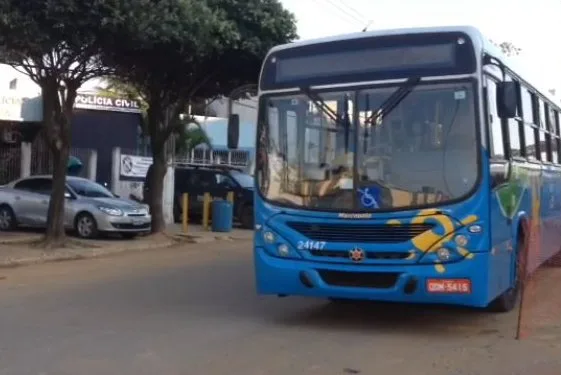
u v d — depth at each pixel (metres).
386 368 7.27
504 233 9.00
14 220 20.97
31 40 14.09
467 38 8.33
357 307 10.59
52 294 11.65
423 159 8.30
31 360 7.43
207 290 12.23
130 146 27.62
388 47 8.61
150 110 21.17
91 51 16.17
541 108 12.12
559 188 14.05
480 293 8.10
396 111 8.48
